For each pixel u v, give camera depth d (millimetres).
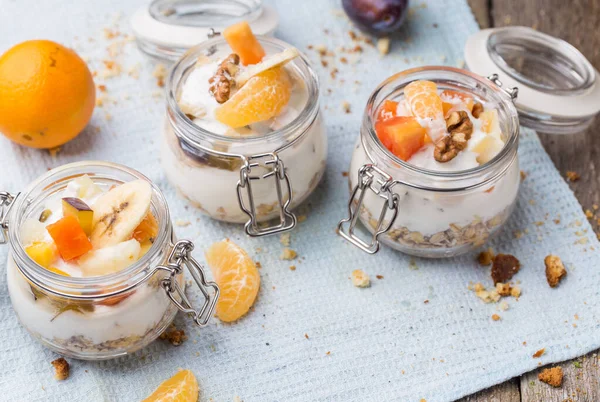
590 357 777
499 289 792
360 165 782
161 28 858
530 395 765
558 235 819
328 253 812
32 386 750
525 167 849
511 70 846
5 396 746
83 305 715
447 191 748
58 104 802
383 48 907
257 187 778
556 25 928
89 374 757
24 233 718
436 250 787
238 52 785
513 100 784
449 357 771
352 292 795
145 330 737
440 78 792
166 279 720
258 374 763
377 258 811
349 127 868
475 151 765
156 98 876
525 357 771
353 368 767
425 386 760
